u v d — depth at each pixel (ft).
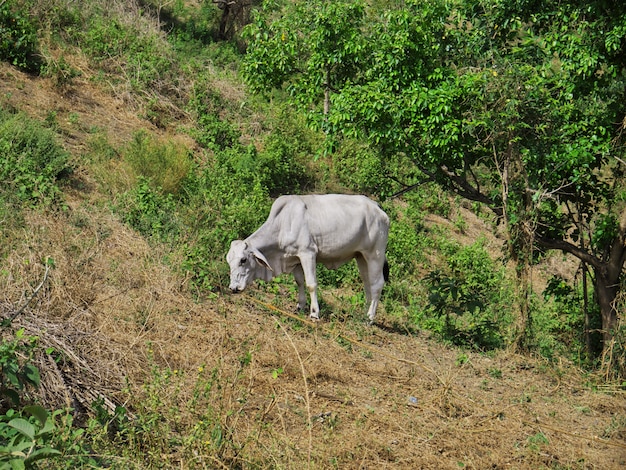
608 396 28.19
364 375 25.89
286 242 29.89
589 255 35.12
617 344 31.30
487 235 64.69
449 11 36.91
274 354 25.41
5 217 29.86
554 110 32.83
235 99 61.82
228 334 26.71
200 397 21.29
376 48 37.96
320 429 21.15
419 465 20.22
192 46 73.61
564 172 34.58
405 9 37.19
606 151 33.12
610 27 33.99
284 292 34.17
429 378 26.84
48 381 19.47
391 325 34.22
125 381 20.89
